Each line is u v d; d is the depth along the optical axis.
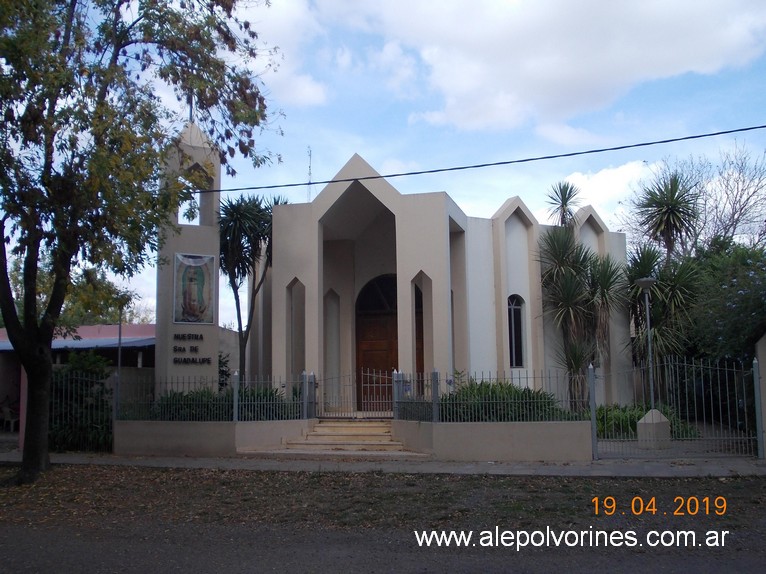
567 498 11.72
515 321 22.84
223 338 27.16
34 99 12.94
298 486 13.14
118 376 18.03
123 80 14.05
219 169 21.23
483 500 11.67
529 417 15.68
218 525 10.32
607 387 22.31
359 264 23.50
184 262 20.38
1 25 12.55
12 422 23.20
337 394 21.91
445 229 19.91
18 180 12.91
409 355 19.77
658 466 14.34
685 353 21.70
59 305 14.09
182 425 17.14
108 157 12.90
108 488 13.28
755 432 15.24
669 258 23.48
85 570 8.11
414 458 15.83
